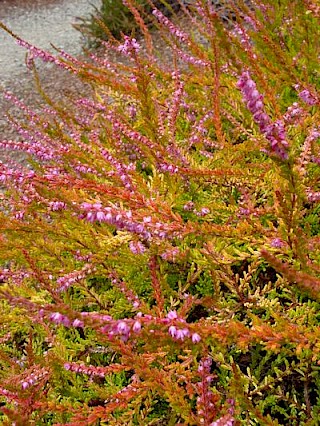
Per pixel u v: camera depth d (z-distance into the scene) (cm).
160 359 49
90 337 60
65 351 55
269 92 58
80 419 41
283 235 44
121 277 65
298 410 53
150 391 51
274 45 68
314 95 57
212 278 56
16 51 238
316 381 50
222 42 36
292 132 66
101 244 56
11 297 31
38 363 50
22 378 47
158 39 179
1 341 63
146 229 44
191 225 45
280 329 34
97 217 40
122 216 41
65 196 45
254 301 55
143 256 60
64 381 54
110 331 30
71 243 65
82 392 54
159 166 59
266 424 40
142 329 30
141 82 55
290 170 36
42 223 57
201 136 74
